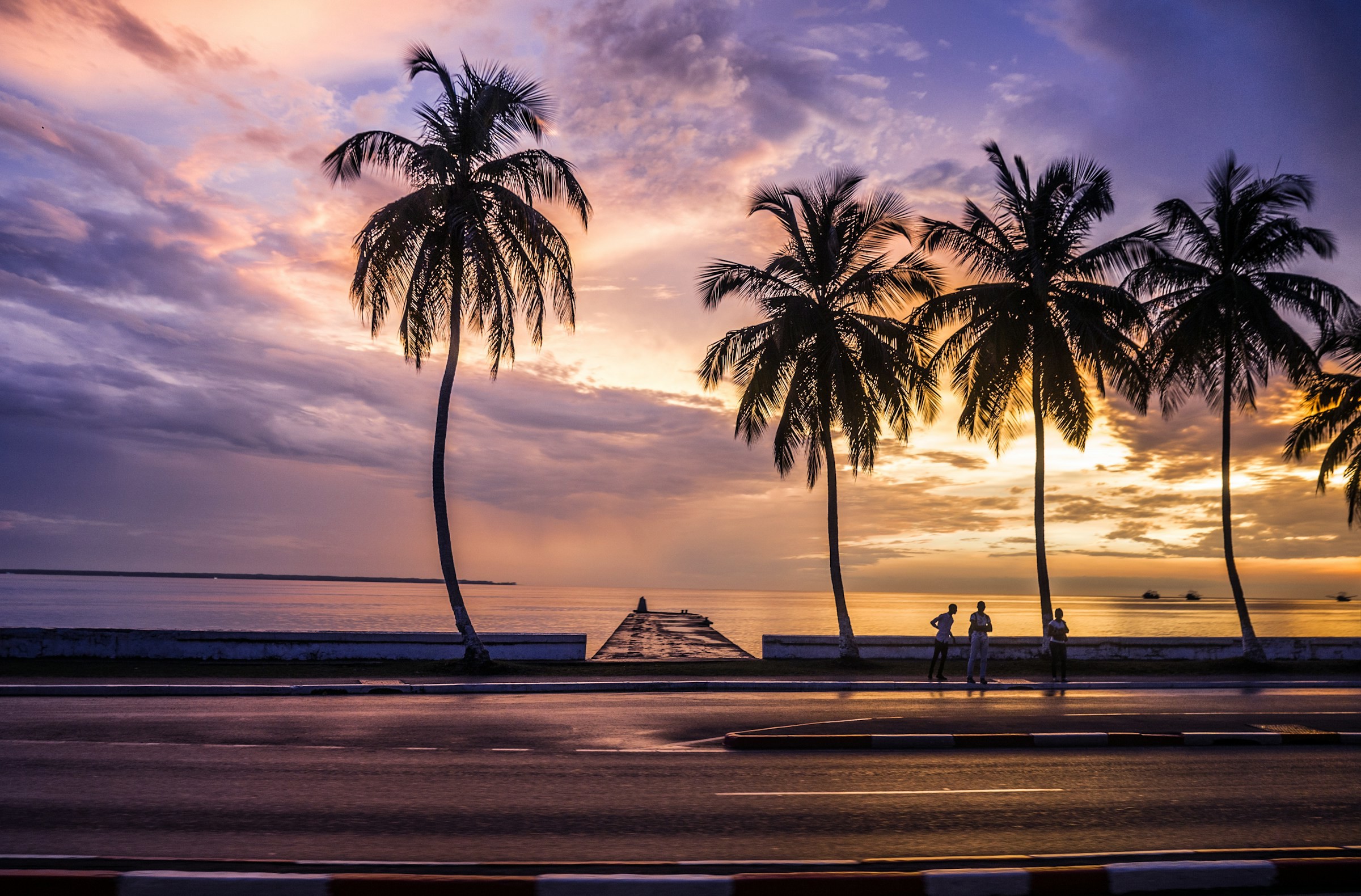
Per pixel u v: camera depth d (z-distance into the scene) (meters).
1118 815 8.27
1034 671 25.09
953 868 6.54
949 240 28.52
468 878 5.77
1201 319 27.22
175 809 7.98
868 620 116.56
